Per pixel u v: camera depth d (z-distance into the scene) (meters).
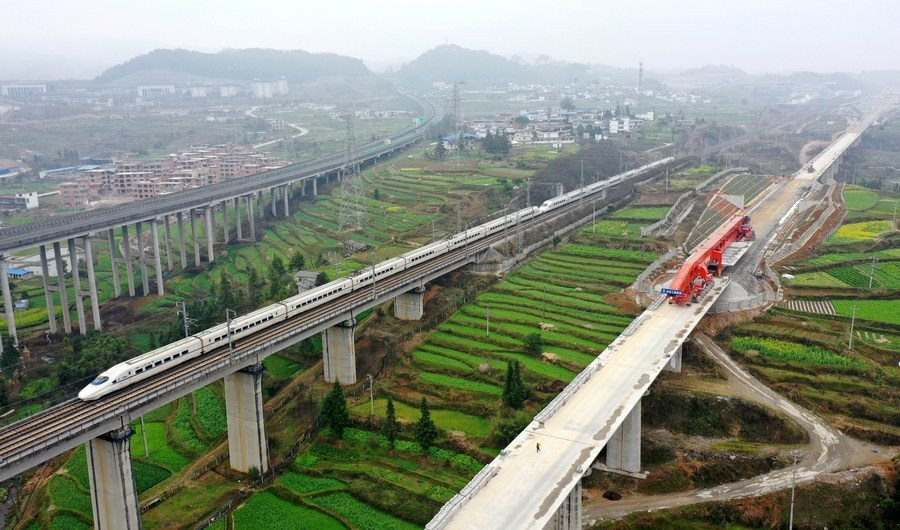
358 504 92.25
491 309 149.75
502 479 74.25
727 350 124.88
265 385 128.25
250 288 173.62
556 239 199.75
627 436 97.62
